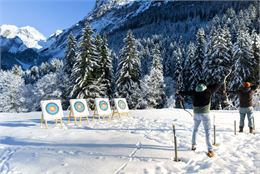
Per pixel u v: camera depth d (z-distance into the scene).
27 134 10.84
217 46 39.56
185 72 55.16
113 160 7.09
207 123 7.94
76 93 34.88
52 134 10.72
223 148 8.73
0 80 60.62
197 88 8.09
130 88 39.44
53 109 12.77
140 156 7.46
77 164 6.81
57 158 7.30
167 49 122.38
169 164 6.95
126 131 11.18
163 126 12.30
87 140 9.49
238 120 14.20
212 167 6.86
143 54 113.12
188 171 6.60
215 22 130.62
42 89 51.53
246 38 39.00
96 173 6.22
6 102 58.22
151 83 46.50
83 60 34.72
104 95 36.34
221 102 36.47
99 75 36.94
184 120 14.27
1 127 13.05
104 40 39.22
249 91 10.89
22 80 61.78
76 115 13.52
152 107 46.44
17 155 7.71
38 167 6.69
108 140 9.42
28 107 58.50
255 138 10.15
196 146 8.55
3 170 6.60
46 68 125.50
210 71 39.78
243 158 7.74
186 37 161.38
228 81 38.25
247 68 37.72
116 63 79.19
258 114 16.50
